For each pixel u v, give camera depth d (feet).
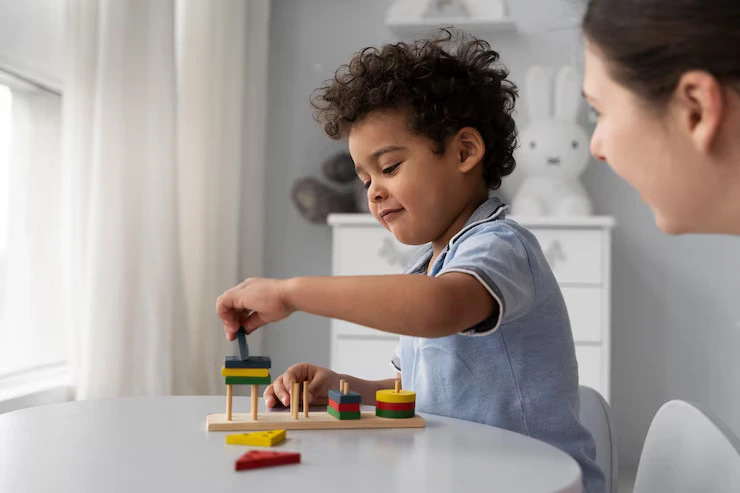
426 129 3.04
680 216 1.57
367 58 3.50
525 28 8.10
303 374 3.02
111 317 5.16
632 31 1.49
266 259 8.93
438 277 2.38
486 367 2.88
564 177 7.97
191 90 6.72
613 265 8.50
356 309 2.35
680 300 8.42
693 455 2.41
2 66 5.03
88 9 5.24
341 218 7.63
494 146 3.31
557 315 2.94
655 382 8.43
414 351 3.16
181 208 6.57
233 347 7.11
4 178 5.42
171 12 5.76
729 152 1.45
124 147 5.29
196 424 2.34
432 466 1.88
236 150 7.29
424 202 3.09
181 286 5.91
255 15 8.02
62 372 5.54
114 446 2.04
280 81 9.00
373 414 2.48
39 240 5.70
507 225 2.85
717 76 1.39
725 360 8.36
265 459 1.85
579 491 1.81
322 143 8.90
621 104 1.56
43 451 1.97
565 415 2.88
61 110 5.83
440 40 3.80
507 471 1.85
